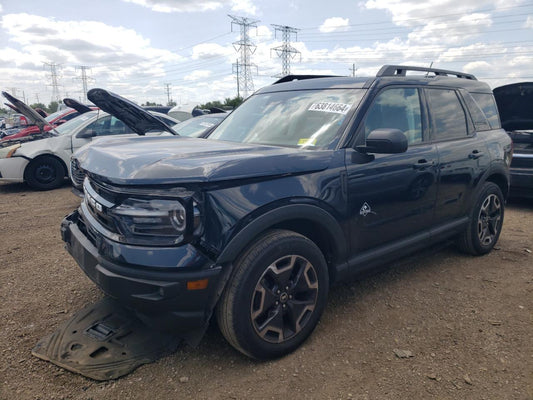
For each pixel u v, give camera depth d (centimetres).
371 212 306
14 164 838
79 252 274
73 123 952
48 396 230
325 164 277
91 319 303
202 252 229
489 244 449
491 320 313
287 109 348
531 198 680
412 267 417
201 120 827
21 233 540
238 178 236
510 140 473
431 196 359
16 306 333
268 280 257
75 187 529
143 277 227
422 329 302
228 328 244
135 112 452
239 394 234
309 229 293
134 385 240
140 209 231
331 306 334
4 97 778
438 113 383
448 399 230
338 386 241
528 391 235
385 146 274
